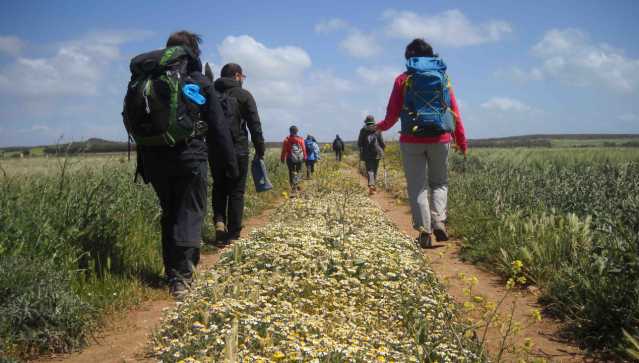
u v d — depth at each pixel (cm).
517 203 825
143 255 561
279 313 326
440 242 716
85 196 576
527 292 490
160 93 425
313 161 1914
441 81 620
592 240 522
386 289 398
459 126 652
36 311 346
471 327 346
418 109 625
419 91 622
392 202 1284
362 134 1470
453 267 593
